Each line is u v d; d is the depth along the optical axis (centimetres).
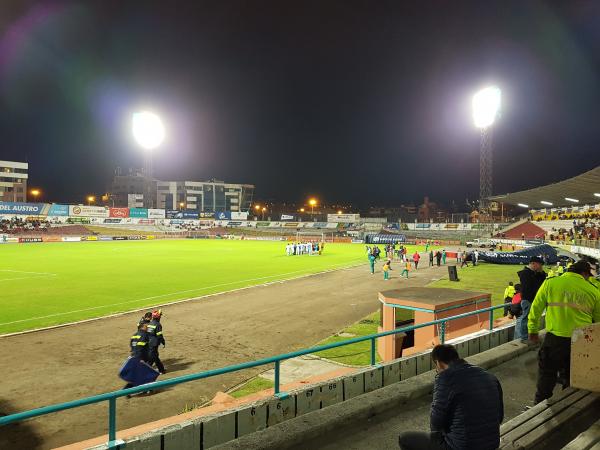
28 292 2520
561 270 2477
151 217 10969
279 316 1953
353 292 2633
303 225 12131
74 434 855
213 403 867
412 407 613
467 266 4369
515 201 9012
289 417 582
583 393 528
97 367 1259
